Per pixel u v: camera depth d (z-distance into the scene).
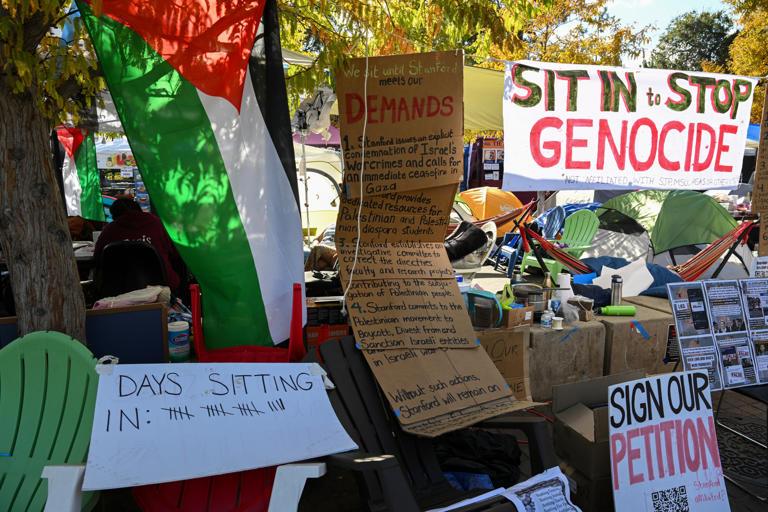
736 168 4.41
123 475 2.04
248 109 2.99
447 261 3.59
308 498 3.04
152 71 2.83
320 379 2.62
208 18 2.87
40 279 2.70
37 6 2.18
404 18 3.63
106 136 8.25
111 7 2.73
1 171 2.59
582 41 13.36
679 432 2.77
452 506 2.26
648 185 4.20
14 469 2.28
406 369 2.99
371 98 3.21
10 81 2.37
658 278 5.67
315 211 11.86
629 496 2.60
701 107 4.20
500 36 3.40
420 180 3.33
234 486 2.33
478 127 7.51
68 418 2.32
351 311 3.12
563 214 9.16
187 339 3.25
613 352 4.38
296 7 3.54
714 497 2.77
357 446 2.36
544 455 2.65
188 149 2.93
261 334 3.16
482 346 3.56
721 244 6.59
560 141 3.95
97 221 7.91
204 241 3.03
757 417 4.21
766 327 3.58
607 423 2.82
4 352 2.38
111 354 3.09
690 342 3.42
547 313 4.29
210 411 2.33
